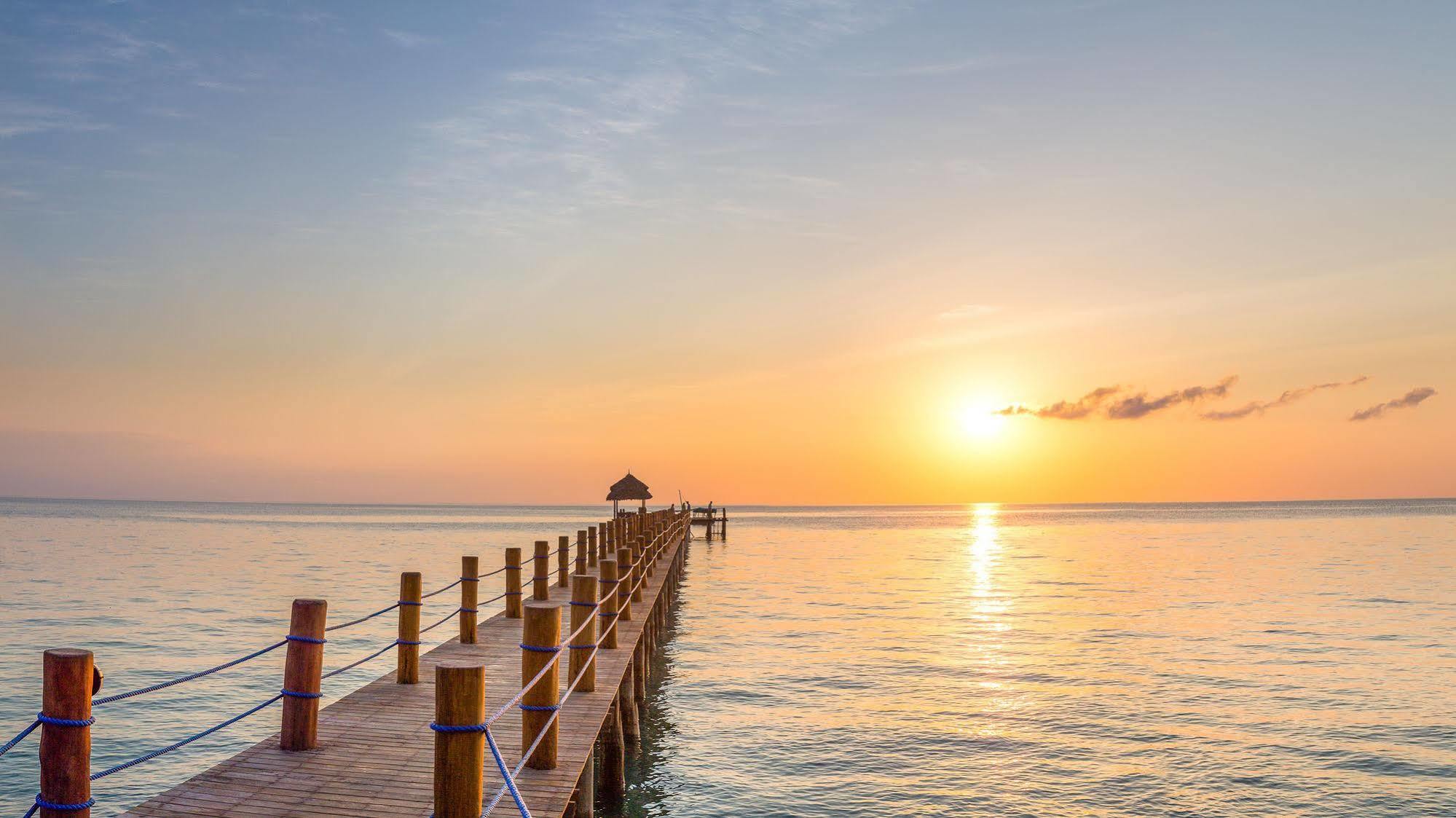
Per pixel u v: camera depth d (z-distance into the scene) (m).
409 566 54.88
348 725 8.87
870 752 15.76
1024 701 19.56
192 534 99.88
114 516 183.50
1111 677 22.12
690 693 20.27
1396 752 15.77
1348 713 18.41
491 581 44.31
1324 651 25.56
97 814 12.74
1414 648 25.94
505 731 9.27
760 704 19.31
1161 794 13.74
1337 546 76.94
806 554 73.31
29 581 42.69
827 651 25.91
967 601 38.62
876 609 35.84
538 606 8.09
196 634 27.12
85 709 4.91
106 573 47.38
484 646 13.66
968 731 17.12
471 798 5.56
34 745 15.52
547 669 7.85
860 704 19.23
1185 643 27.08
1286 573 51.00
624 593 16.97
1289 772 14.74
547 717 7.98
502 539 96.06
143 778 14.25
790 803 13.31
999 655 25.27
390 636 26.80
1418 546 76.81
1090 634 29.09
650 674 21.66
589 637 10.91
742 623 31.73
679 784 14.11
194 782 7.11
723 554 74.31
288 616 31.28
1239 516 193.00
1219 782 14.25
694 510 85.62
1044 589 43.94
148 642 25.59
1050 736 16.78
